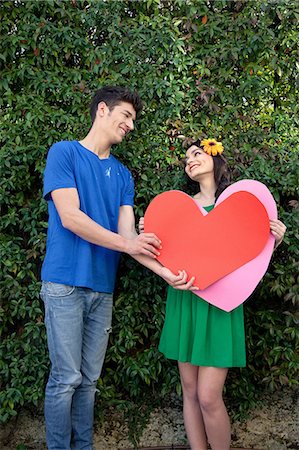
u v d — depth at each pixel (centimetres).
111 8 210
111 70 210
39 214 209
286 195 215
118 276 216
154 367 208
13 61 212
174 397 220
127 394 221
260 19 210
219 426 178
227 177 190
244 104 222
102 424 218
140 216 208
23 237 217
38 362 207
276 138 215
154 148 212
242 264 171
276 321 215
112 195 183
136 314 212
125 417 217
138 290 209
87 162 177
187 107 216
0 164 203
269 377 208
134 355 216
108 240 169
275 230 172
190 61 211
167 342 182
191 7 209
